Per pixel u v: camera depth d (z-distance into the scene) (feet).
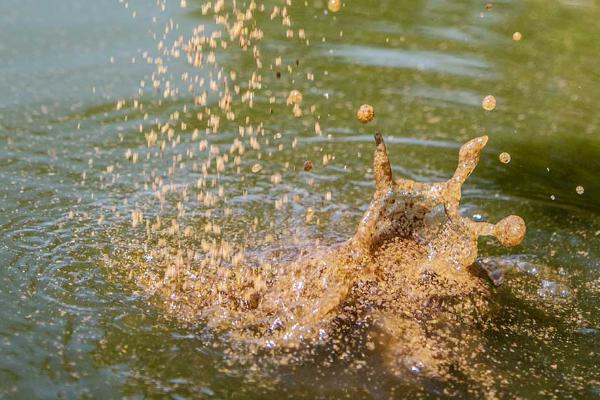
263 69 63.16
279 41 68.80
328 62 65.26
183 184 46.98
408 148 52.75
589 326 36.37
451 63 66.33
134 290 36.94
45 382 31.35
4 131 51.75
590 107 59.98
